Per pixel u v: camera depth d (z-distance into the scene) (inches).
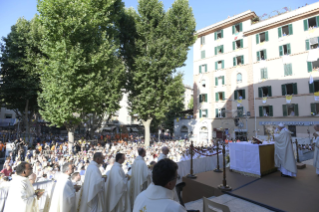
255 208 160.9
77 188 181.2
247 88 1242.0
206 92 1432.1
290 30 1099.9
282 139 246.1
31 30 760.3
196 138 1428.4
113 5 819.4
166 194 72.2
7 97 791.1
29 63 762.2
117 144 857.5
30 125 922.1
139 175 214.5
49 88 597.0
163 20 909.8
